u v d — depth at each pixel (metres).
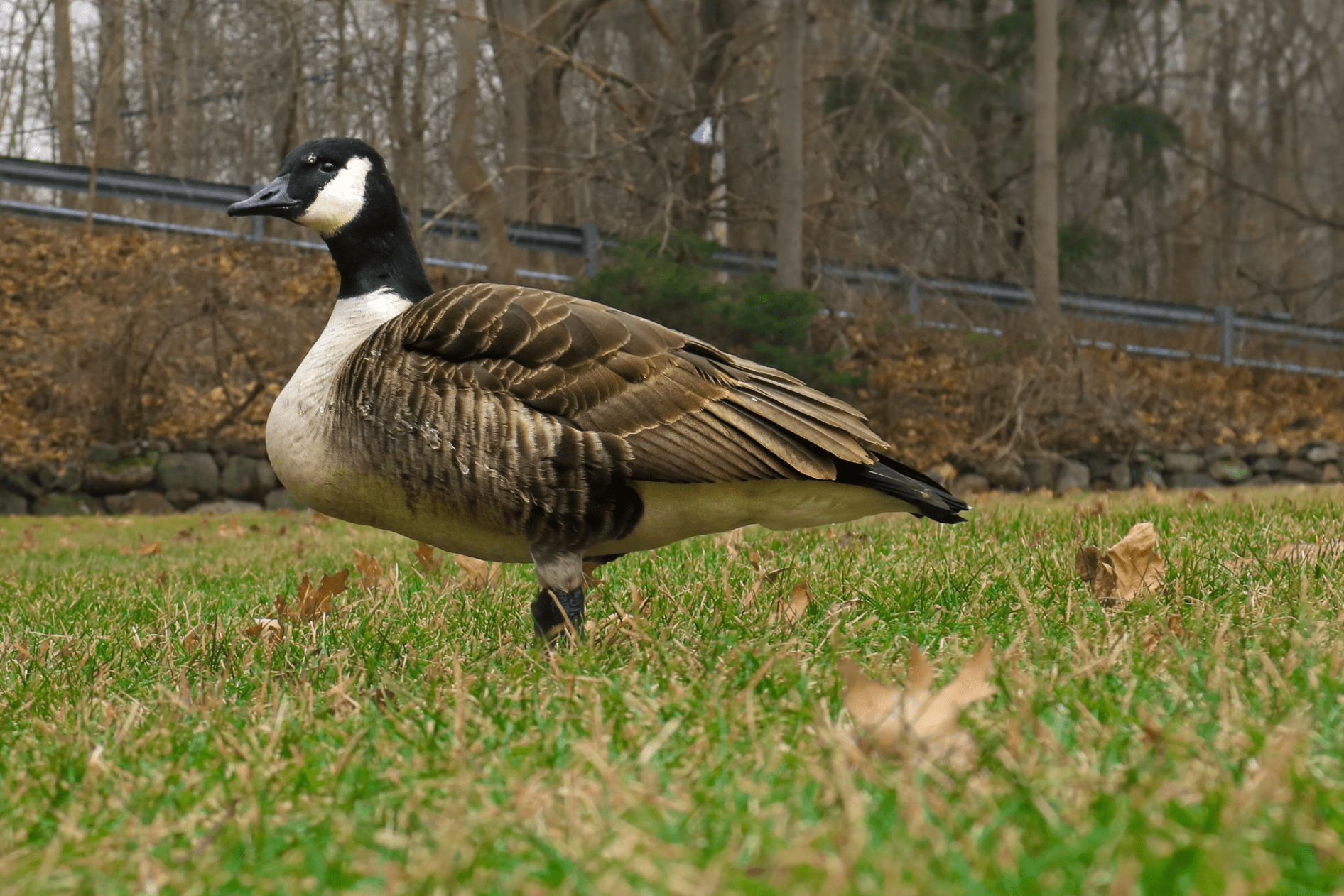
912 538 7.48
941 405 20.70
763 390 4.17
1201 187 34.28
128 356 17.39
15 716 3.72
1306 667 3.21
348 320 4.62
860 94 24.19
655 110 22.06
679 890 1.84
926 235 23.95
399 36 20.53
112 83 25.25
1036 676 3.33
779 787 2.46
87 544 13.01
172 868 2.20
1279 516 7.54
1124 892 1.73
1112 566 4.84
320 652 4.55
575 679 3.45
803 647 3.99
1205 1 33.28
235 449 17.88
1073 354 21.11
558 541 4.14
